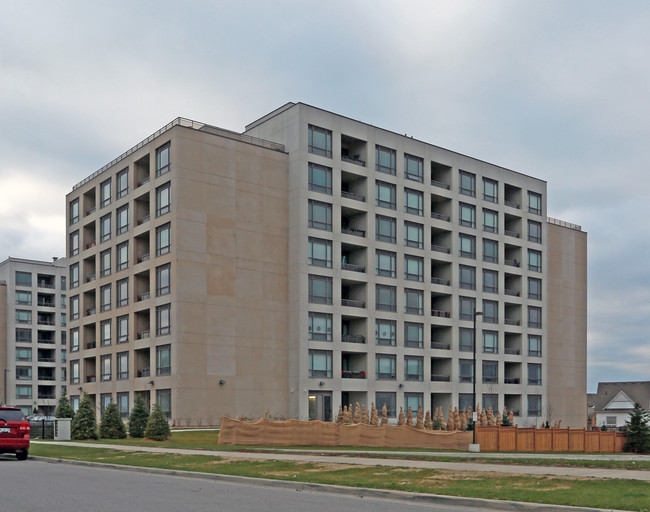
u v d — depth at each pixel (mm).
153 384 55531
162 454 26453
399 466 20484
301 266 59062
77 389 68500
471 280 72938
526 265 79500
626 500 13234
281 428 37188
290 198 60750
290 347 59094
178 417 52594
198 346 54281
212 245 56062
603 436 46812
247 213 58344
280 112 62938
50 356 120688
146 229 58375
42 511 12859
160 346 55562
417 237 68438
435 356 68375
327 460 23141
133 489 16641
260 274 58469
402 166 67875
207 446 32656
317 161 61344
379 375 63562
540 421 78250
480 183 75062
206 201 56156
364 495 15906
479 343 72250
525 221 79938
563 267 85812
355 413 55156
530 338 79000
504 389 74125
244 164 58688
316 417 58812
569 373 84688
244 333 56906
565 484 15742
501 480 16812
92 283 67062
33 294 118312
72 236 72062
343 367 64750
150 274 57062
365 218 64625
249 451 28656
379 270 64625
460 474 18156
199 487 17281
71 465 24219
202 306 54938
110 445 33344
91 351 66438
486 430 41562
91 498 14797
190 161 55750
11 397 113500
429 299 68375
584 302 88250
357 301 64000
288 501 14664
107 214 65062
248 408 56312
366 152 65312
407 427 39969
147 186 58594
